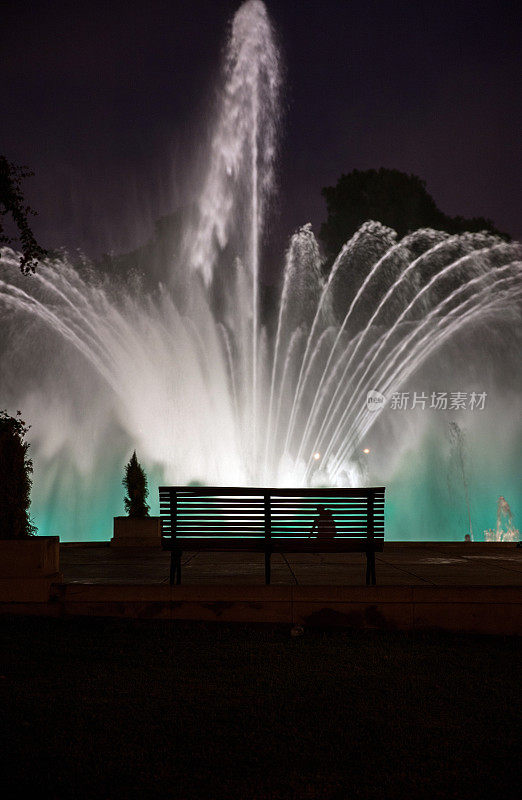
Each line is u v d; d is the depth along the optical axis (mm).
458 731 4738
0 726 4715
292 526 7750
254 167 33750
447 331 35969
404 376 36000
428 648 6754
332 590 7410
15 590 7559
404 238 37719
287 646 6723
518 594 7359
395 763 4258
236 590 7477
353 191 40500
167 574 8836
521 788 3961
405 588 7395
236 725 4801
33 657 6277
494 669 6129
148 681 5680
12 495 7969
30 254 10781
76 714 4945
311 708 5141
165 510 7762
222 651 6512
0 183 10234
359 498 7777
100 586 7574
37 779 3982
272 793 3869
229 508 9758
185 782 3980
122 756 4293
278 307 36656
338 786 3961
